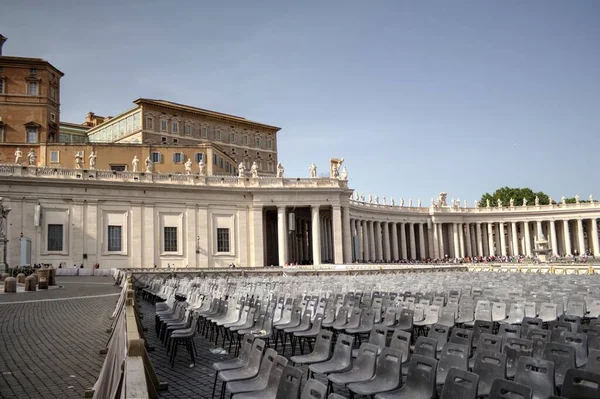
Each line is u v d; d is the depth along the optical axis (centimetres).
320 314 1476
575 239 12506
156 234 6681
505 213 11781
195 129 10694
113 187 6444
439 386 999
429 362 861
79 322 2062
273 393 876
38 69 8219
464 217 11650
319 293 2333
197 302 2245
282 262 7225
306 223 9100
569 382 684
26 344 1612
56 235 6062
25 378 1197
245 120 11800
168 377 1306
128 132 10025
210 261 6956
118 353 746
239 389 914
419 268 5834
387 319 1582
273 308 1712
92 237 6253
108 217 6406
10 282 3491
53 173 6112
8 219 5800
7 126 7938
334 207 7512
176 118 10312
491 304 1655
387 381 939
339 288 2653
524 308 1681
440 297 1959
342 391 1179
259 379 956
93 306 2619
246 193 7269
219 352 1638
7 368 1299
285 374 792
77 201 6212
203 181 7025
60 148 7594
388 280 3300
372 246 9831
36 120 8125
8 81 8025
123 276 3956
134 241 6506
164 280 3894
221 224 7106
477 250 12050
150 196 6675
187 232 6856
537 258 9700
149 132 9762
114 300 2917
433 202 11312
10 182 5841
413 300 1897
